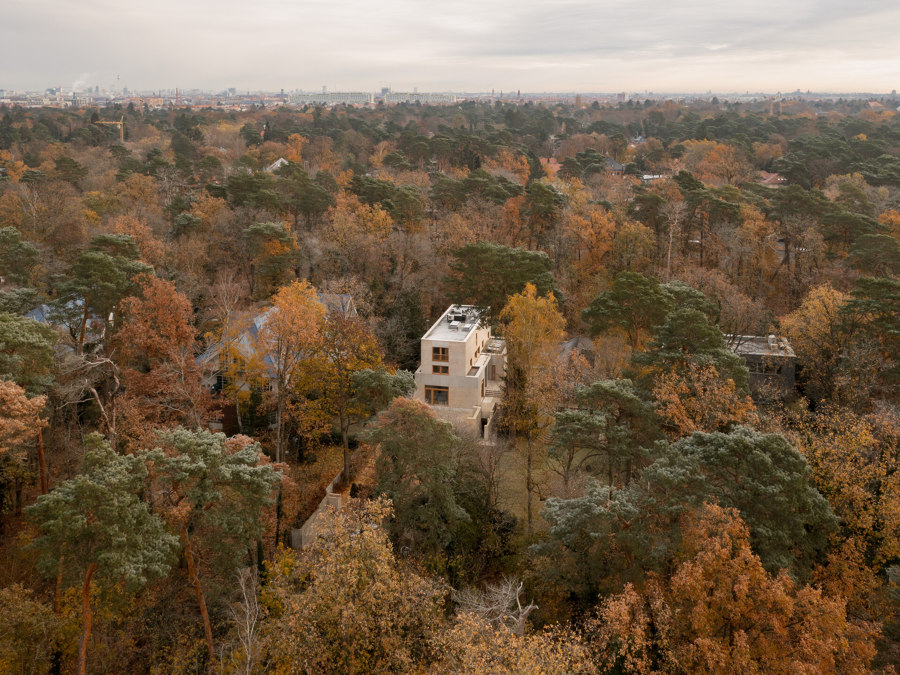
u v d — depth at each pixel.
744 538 27.77
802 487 30.56
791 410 46.19
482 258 59.84
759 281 75.06
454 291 64.50
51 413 39.66
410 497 37.00
